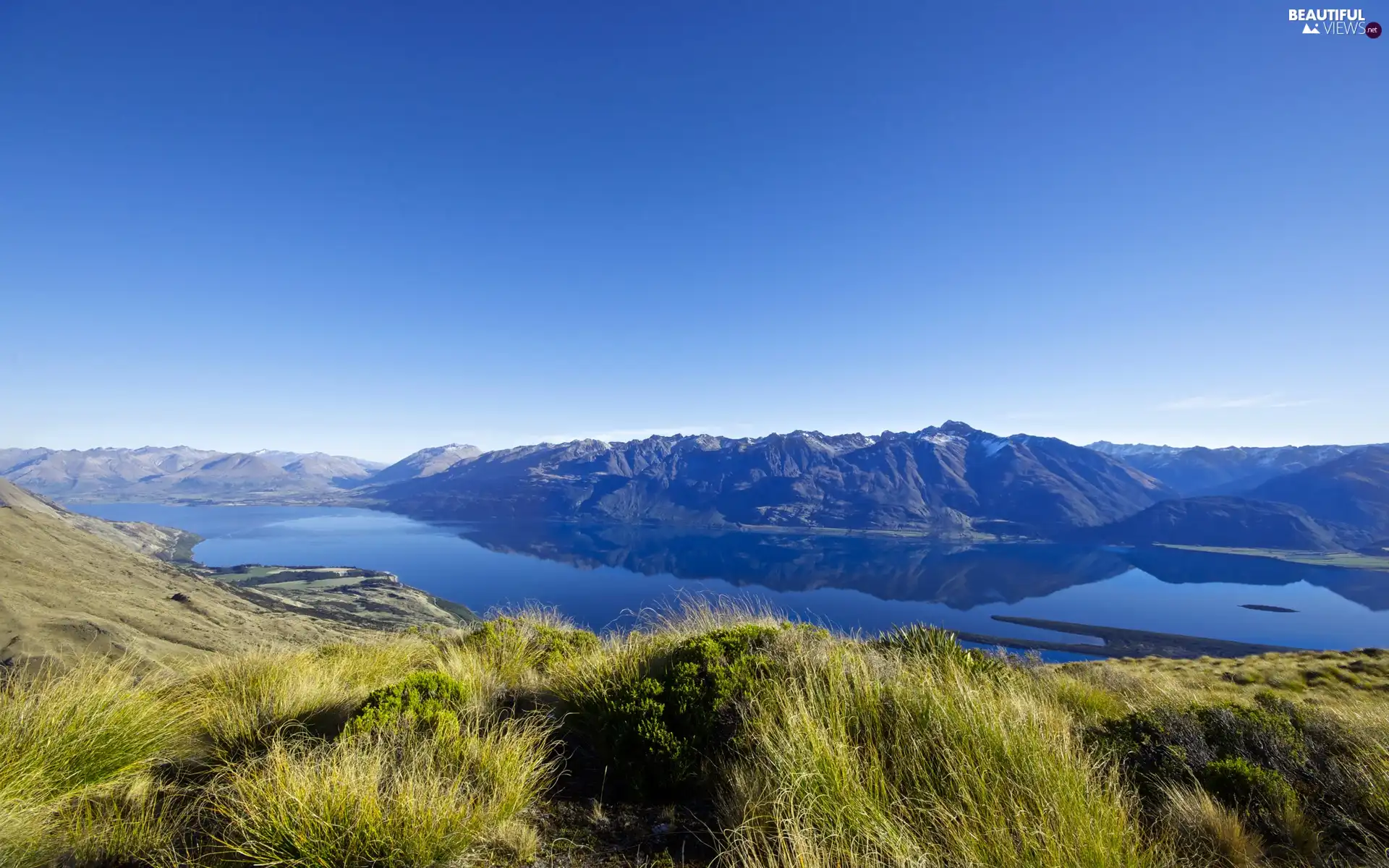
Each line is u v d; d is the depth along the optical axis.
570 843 3.80
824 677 5.32
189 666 7.59
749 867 3.27
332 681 6.52
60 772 4.06
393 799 3.62
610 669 6.25
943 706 4.47
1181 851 3.64
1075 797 3.54
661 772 4.53
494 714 5.58
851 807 3.55
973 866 3.16
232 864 3.34
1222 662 23.88
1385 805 4.05
